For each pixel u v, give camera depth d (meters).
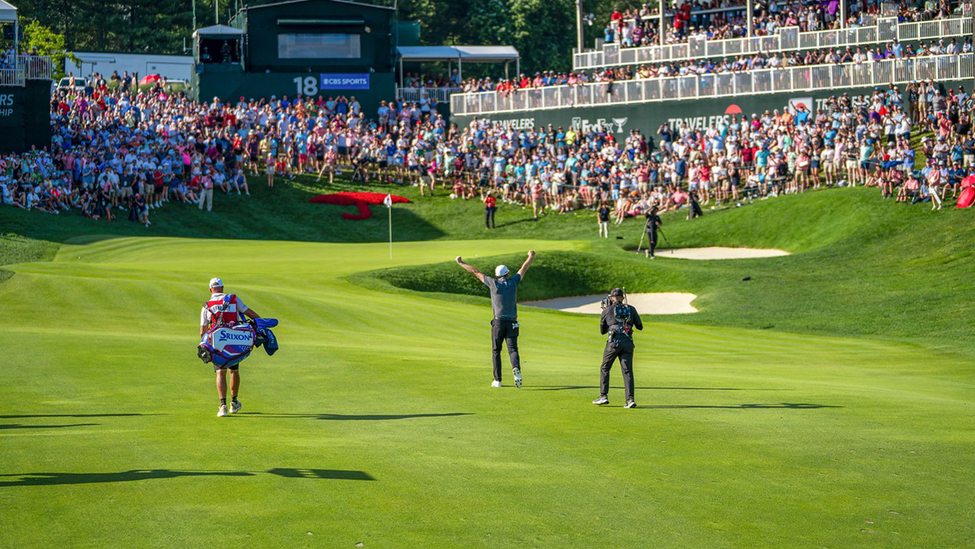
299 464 9.52
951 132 46.25
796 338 25.09
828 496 8.77
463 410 12.77
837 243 40.06
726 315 30.06
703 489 8.95
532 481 9.09
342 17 66.50
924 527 7.93
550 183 54.62
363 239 52.25
